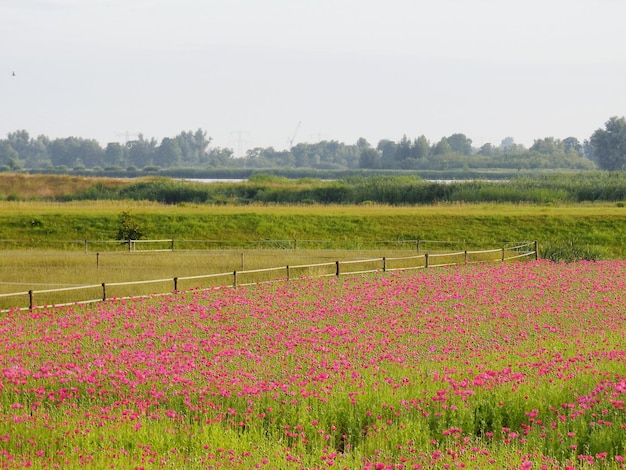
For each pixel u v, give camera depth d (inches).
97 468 759.1
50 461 794.2
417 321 1604.3
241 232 3565.5
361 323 1588.3
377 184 5251.0
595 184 5132.9
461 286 2128.4
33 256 2667.3
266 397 1007.6
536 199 4756.4
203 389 1035.9
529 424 927.0
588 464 783.7
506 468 754.8
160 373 1109.7
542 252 2987.2
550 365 1143.6
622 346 1323.8
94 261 2578.7
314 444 866.1
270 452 819.4
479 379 1039.0
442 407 959.0
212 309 1737.2
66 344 1352.1
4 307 1764.3
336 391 1022.4
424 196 4977.9
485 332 1489.9
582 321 1619.1
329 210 4062.5
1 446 843.4
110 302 1822.1
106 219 3612.2
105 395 1045.2
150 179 6087.6
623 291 2071.9
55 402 1023.0
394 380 1081.4
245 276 2309.3
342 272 2470.5
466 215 3742.6
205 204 4872.0
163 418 934.4
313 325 1561.3
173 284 2118.6
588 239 3395.7
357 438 905.5
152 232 3523.6
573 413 918.4
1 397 1035.9
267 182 5841.5
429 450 837.2
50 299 1850.4
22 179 5999.0
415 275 2379.4
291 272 2391.7
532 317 1663.4
